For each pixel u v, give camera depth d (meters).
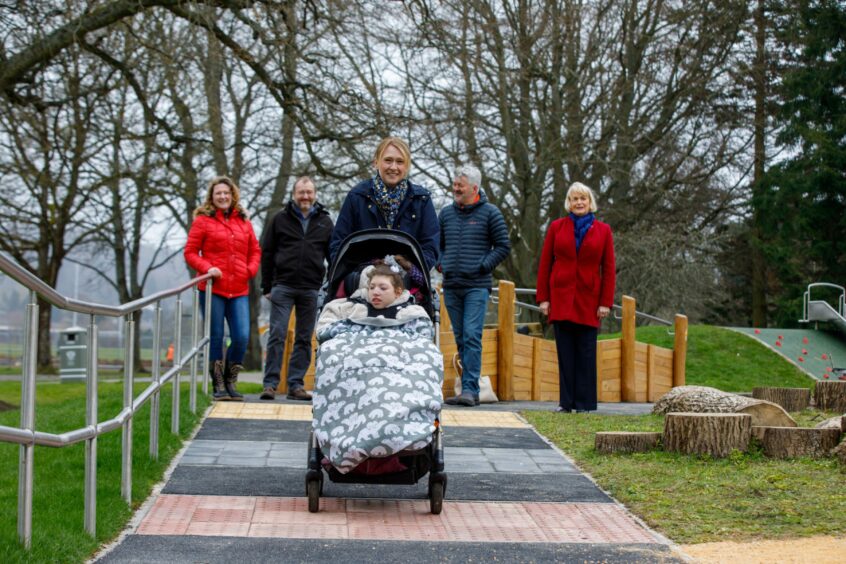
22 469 4.41
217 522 5.65
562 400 10.85
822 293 33.41
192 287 9.54
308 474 5.92
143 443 7.65
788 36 31.59
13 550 4.37
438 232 7.80
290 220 11.07
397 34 22.08
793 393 11.25
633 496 6.46
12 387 25.11
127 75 18.53
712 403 9.75
